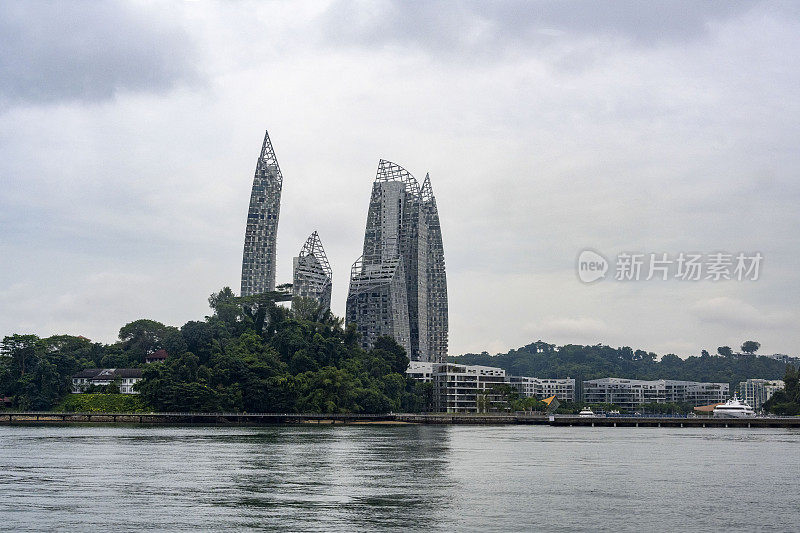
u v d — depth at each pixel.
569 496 108.25
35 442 195.88
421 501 103.12
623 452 180.75
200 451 171.12
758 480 126.75
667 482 123.56
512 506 100.00
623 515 94.56
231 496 106.06
